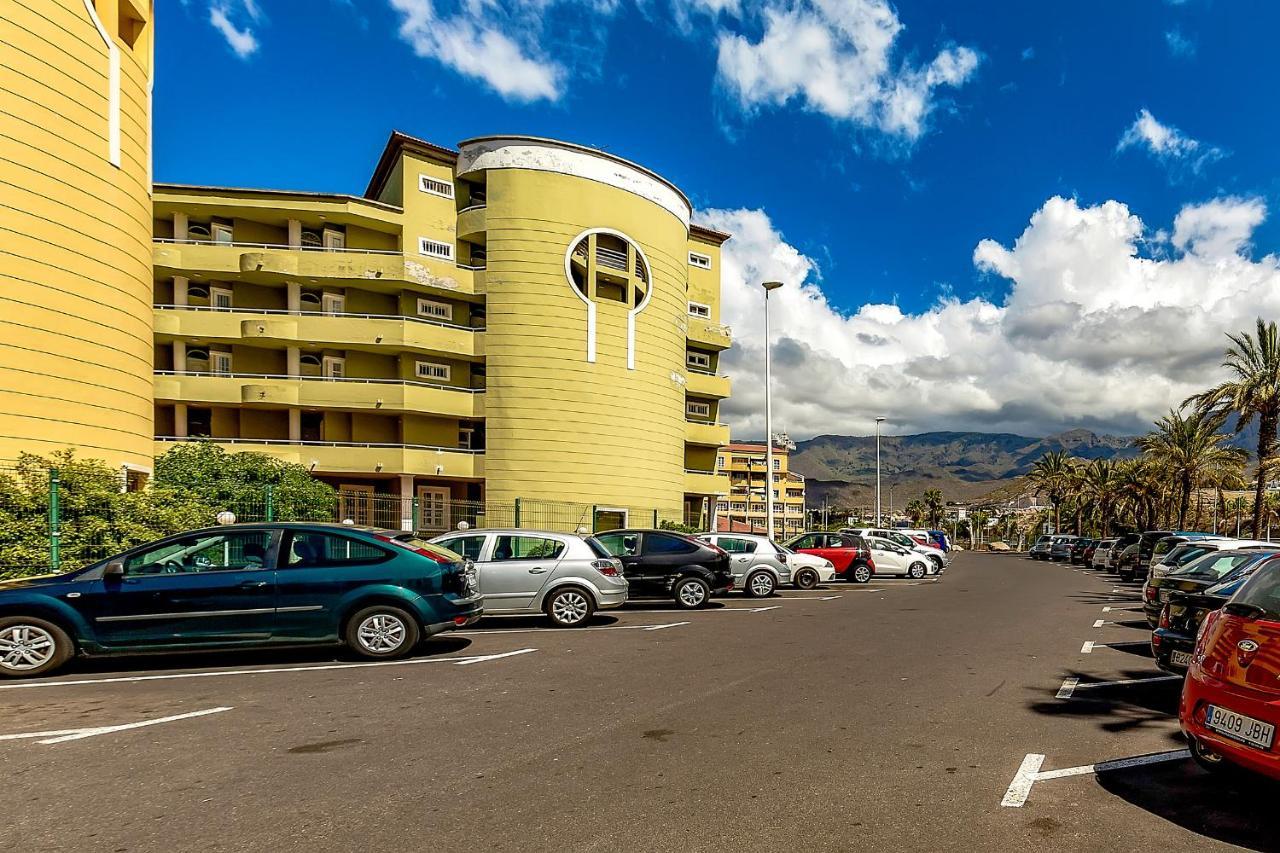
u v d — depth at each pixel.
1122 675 7.98
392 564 8.45
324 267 30.22
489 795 4.34
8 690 6.95
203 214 30.64
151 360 16.52
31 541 10.98
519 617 12.65
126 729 5.64
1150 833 3.91
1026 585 22.53
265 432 31.06
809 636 10.61
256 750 5.16
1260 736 4.01
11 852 3.59
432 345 31.08
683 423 37.22
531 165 32.22
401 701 6.54
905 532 35.47
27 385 13.27
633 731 5.65
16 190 13.23
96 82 14.66
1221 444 36.81
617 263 34.00
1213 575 8.98
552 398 31.61
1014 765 4.95
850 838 3.80
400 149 32.41
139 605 7.66
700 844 3.71
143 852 3.60
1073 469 66.75
